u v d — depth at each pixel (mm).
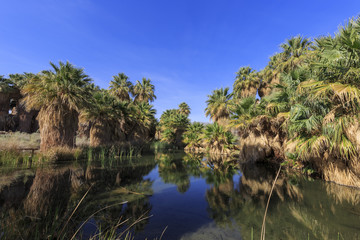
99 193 3760
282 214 2963
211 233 2299
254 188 4758
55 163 7527
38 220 2365
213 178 6109
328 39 5316
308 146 5547
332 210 3117
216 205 3406
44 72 9180
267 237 2195
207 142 18453
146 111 20906
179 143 29438
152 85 30188
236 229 2422
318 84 5078
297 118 6215
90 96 10961
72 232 2131
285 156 9078
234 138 16875
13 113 23828
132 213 2857
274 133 10375
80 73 10250
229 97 18969
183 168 8367
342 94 4184
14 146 7289
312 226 2496
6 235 1937
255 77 22266
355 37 4363
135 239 2092
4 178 4625
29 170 5797
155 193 4109
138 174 6359
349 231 2342
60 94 9227
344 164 5160
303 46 16031
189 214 2943
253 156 10742
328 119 4879
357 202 3533
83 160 9016
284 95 7613
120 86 25172
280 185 5090
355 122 4422
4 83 19281
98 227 2318
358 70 4129
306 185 5051
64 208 2840
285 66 16875
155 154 16047
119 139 15312
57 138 9125
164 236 2195
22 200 3082
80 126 20219
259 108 10461
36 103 8961
